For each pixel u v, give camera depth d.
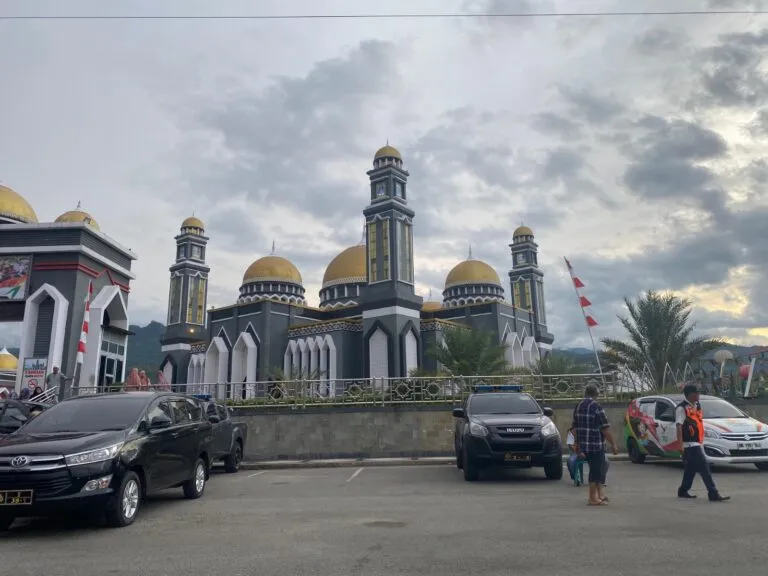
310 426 19.05
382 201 50.09
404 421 18.94
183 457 9.90
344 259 60.03
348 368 48.34
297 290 61.94
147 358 152.50
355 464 17.06
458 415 13.33
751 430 12.66
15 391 22.33
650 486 10.97
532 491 10.59
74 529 7.68
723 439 12.56
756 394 21.00
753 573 5.21
